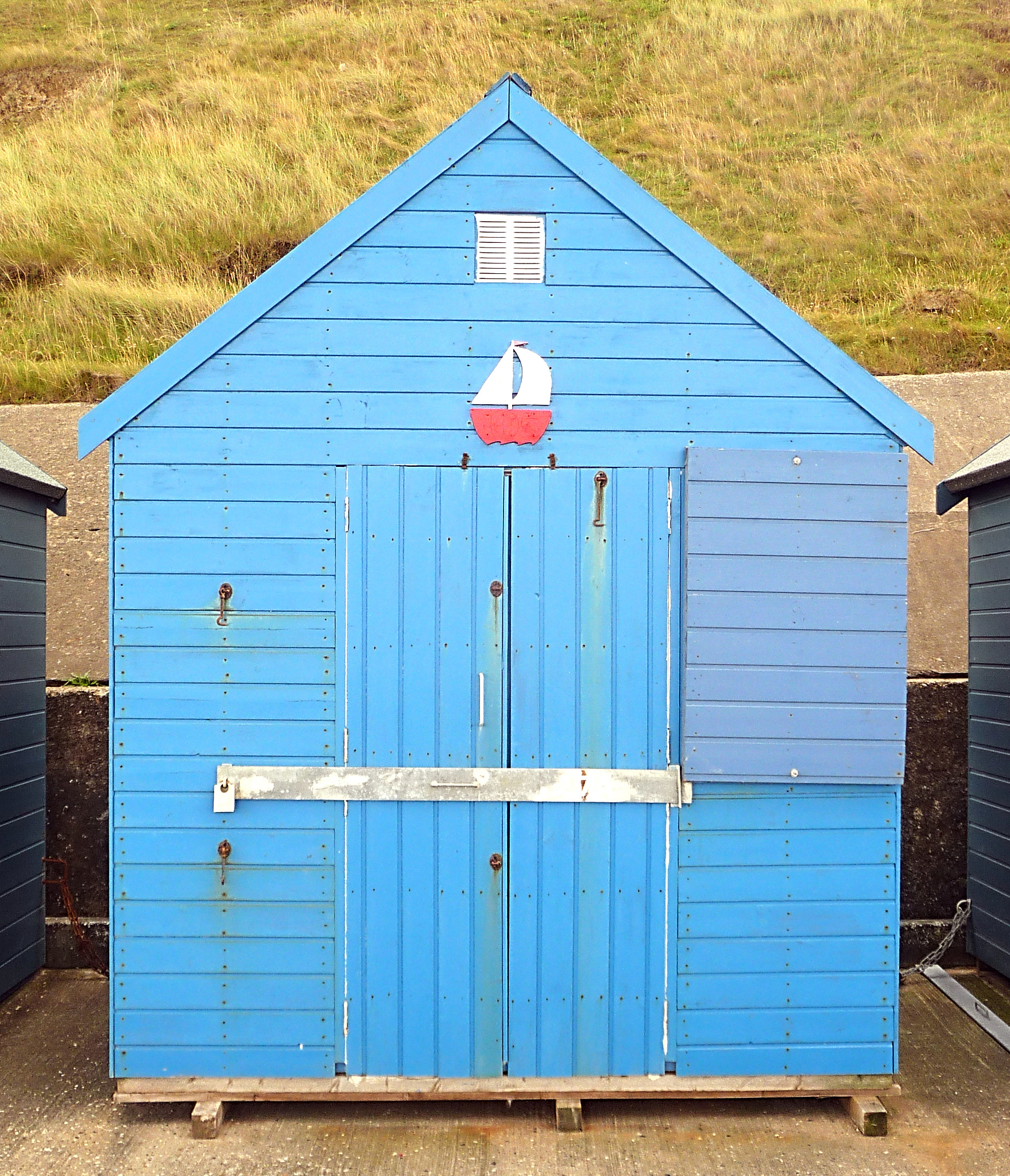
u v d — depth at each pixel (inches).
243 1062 131.2
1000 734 172.6
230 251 389.1
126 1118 133.6
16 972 170.2
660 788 132.0
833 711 130.8
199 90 554.9
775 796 133.1
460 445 132.6
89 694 189.3
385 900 132.0
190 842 131.5
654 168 509.4
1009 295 361.1
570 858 132.5
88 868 186.7
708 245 132.9
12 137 519.8
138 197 420.5
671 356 133.6
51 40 675.4
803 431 134.0
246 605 131.8
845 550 131.3
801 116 563.8
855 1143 129.0
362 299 132.0
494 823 132.1
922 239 417.7
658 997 132.5
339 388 132.2
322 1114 134.8
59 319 330.0
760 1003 132.7
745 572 130.9
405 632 132.1
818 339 133.2
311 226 404.8
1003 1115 135.9
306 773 131.3
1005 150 480.1
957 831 188.9
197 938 131.4
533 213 132.6
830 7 674.2
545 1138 129.4
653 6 703.7
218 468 131.7
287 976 131.6
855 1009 133.0
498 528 132.5
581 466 133.0
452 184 132.3
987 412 268.7
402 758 132.0
